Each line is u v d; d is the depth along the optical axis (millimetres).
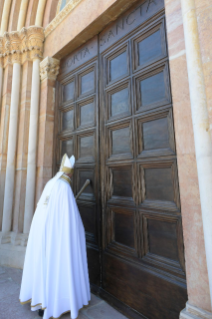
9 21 3791
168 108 1637
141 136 1854
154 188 1694
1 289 2207
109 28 2367
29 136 3143
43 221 1721
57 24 3000
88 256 2301
